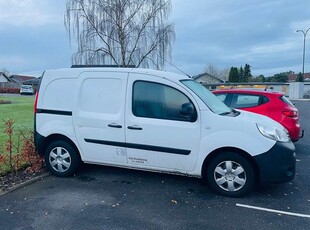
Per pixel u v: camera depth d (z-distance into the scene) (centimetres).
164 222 360
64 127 507
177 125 442
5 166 543
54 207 398
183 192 452
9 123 571
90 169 560
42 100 520
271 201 422
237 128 423
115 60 1730
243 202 417
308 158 675
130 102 465
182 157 445
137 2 1756
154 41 1773
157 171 465
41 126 522
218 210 392
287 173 421
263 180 420
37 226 348
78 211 387
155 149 455
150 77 462
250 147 416
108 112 480
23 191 454
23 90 4662
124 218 369
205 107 436
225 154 430
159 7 1775
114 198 429
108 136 479
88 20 1711
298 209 397
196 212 386
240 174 429
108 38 1720
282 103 693
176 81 451
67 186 475
